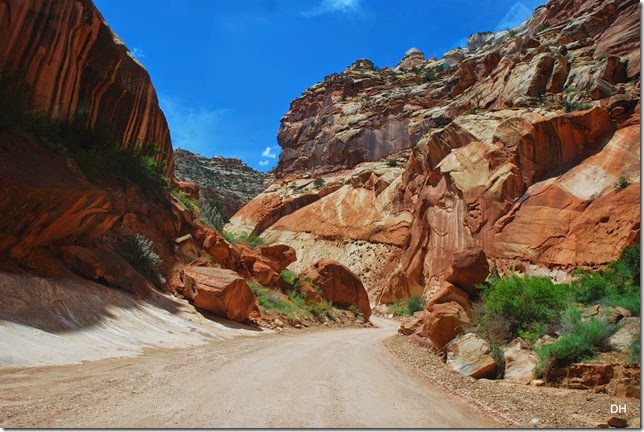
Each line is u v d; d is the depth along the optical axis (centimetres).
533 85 4634
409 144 7788
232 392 679
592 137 3316
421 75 10094
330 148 9194
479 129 4525
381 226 6166
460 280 1450
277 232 7750
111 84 1930
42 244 1169
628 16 4709
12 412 501
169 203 2069
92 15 1731
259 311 2036
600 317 1070
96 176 1591
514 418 632
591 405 714
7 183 975
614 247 2592
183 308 1571
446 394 793
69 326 940
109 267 1348
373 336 2039
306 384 782
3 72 1266
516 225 3394
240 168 16250
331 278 3259
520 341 1067
